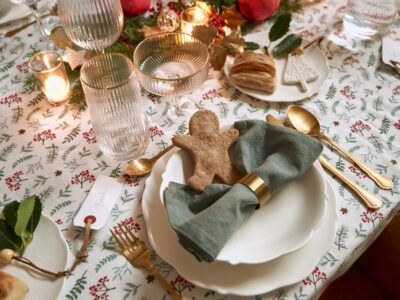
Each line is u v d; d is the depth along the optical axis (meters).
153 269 0.37
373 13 0.60
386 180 0.43
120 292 0.36
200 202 0.37
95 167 0.46
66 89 0.53
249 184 0.36
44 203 0.43
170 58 0.52
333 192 0.40
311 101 0.53
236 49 0.55
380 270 0.53
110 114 0.43
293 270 0.35
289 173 0.37
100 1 0.49
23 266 0.36
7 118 0.53
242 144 0.40
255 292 0.34
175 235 0.38
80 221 0.40
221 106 0.53
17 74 0.59
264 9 0.61
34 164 0.47
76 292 0.36
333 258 0.38
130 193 0.44
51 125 0.52
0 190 0.45
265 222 0.37
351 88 0.55
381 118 0.50
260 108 0.52
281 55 0.57
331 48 0.61
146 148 0.48
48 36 0.65
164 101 0.54
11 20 0.67
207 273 0.35
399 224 0.48
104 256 0.38
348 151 0.47
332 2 0.70
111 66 0.44
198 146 0.41
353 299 0.53
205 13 0.60
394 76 0.56
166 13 0.60
